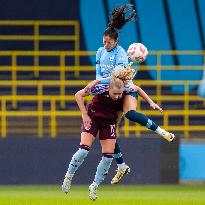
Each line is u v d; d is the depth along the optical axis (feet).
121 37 280.10
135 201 161.58
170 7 281.33
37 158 225.76
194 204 154.51
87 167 224.33
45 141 225.76
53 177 225.76
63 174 225.76
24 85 268.41
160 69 266.98
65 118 256.93
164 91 269.85
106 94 133.08
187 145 228.84
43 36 280.72
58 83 258.37
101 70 134.51
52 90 269.23
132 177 226.58
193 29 281.95
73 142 225.76
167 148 227.40
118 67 131.44
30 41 281.54
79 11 281.74
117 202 157.38
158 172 226.99
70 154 225.56
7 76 273.13
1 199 165.68
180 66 274.16
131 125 255.29
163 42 281.13
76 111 256.32
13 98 250.78
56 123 255.70
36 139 225.76
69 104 264.52
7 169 225.56
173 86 270.67
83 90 133.08
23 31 281.74
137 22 280.10
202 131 257.14
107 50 133.69
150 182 226.79
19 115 251.19
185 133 252.83
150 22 280.92
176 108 265.13
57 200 162.71
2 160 225.15
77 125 255.70
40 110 251.39
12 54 269.85
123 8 135.74
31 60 279.69
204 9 281.95
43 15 282.97
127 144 226.38
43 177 225.56
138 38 280.51
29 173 225.56
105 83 132.67
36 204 151.53
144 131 252.21
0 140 225.35
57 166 225.76
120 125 256.11
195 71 276.41
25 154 225.76
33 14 283.18
